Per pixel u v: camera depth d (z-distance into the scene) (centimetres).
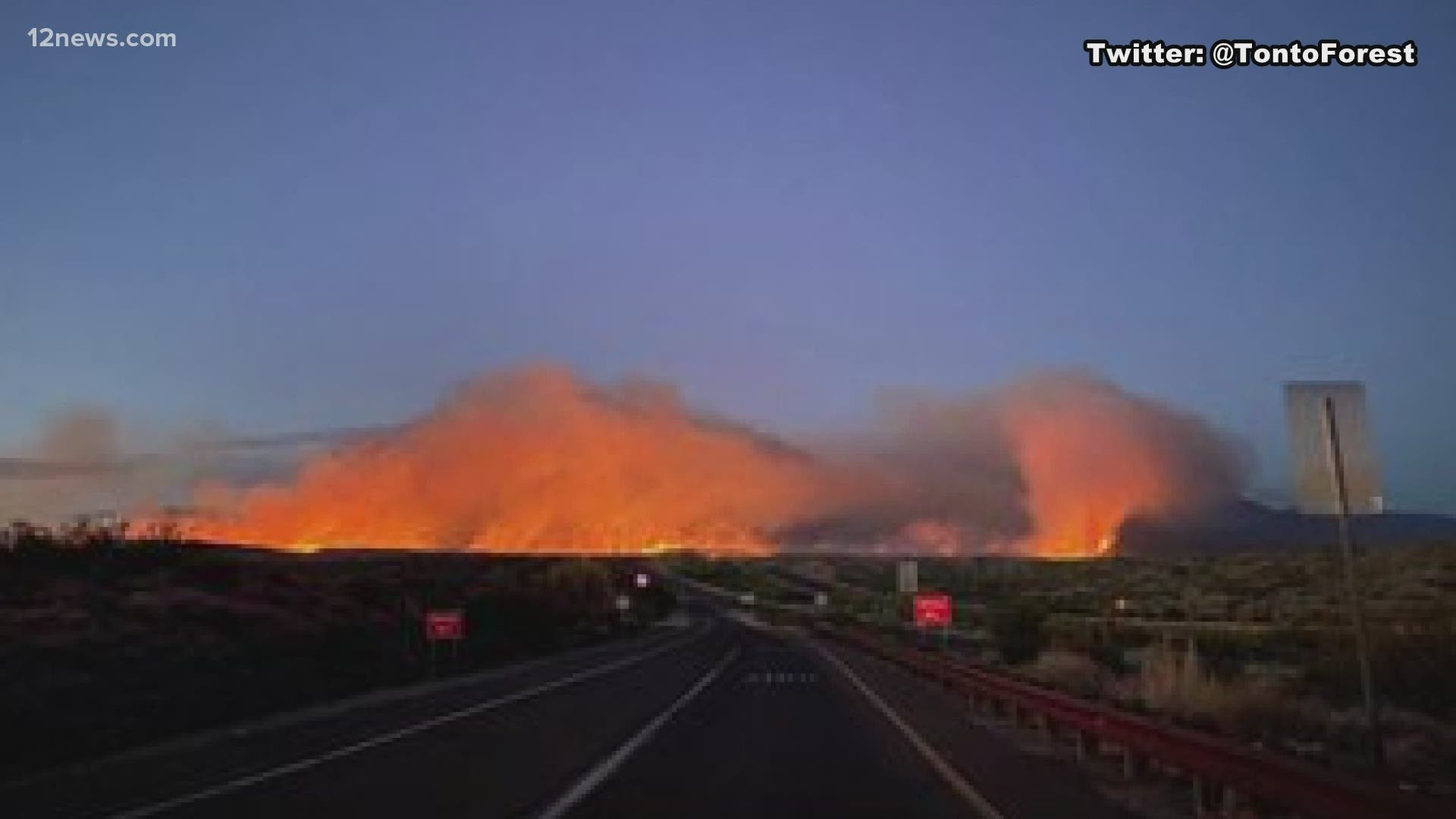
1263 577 11662
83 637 3550
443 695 3484
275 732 2433
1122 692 2583
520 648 6206
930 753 2025
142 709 2622
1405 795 891
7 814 1415
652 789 1606
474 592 7694
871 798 1522
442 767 1845
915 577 5400
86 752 2036
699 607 18825
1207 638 4872
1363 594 8119
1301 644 4406
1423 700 2461
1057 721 2217
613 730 2473
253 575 5372
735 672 4791
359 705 3123
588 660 5878
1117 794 1528
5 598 3912
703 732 2420
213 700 2892
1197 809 1359
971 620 9788
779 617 13550
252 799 1524
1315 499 1298
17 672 2939
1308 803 1033
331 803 1484
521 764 1894
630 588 15725
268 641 4206
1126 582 14062
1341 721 2033
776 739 2278
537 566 13025
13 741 1997
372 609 5712
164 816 1391
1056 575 17525
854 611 13600
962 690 3388
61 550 4897
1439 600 6738
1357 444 1295
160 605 4256
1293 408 1300
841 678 4369
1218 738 1296
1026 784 1627
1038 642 4959
